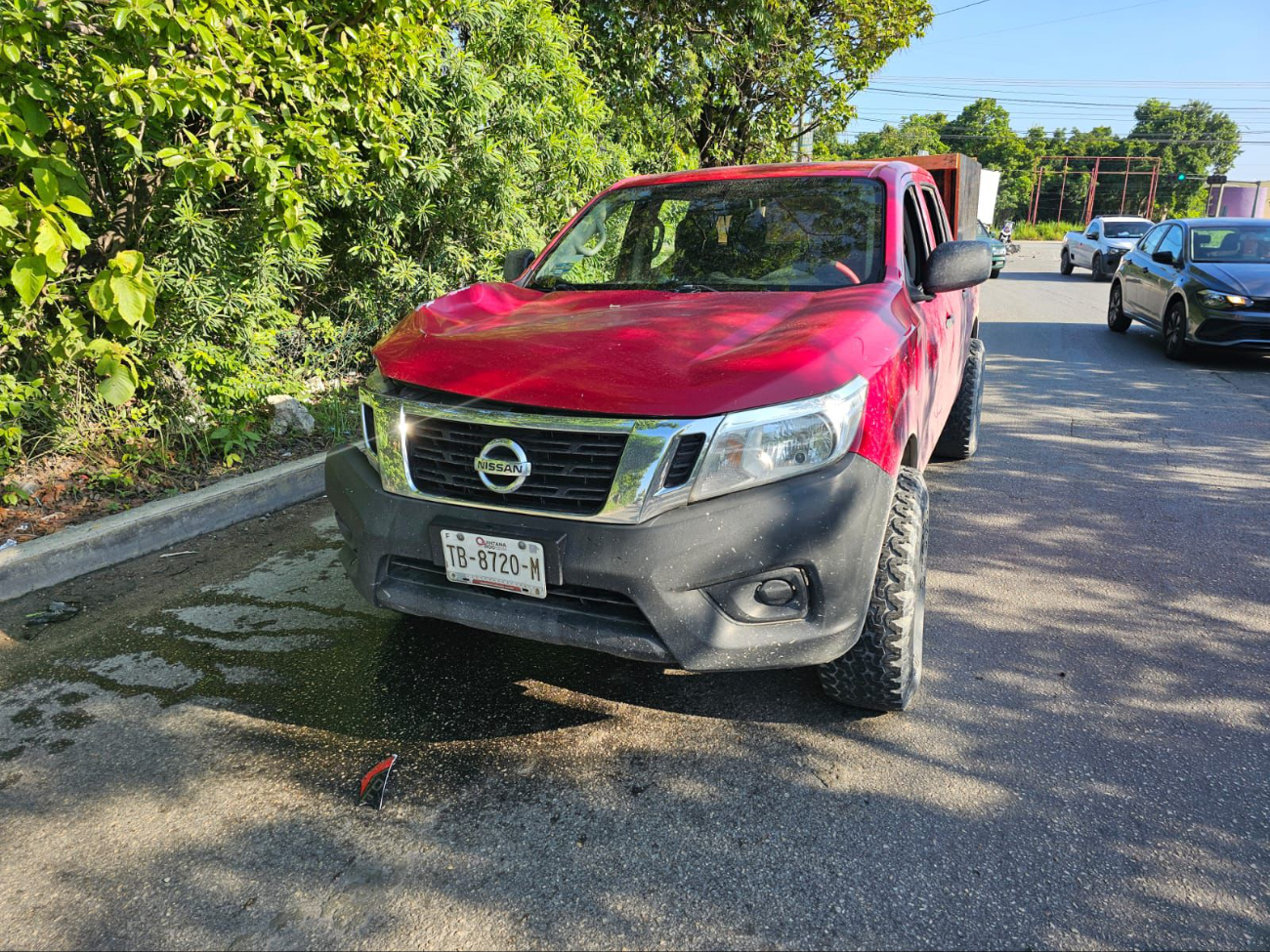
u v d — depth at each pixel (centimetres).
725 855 220
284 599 371
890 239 342
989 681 303
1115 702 289
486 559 242
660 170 1098
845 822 232
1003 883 210
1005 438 633
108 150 505
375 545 262
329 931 198
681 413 225
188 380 539
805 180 377
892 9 1297
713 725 277
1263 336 880
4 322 447
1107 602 365
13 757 264
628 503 227
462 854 222
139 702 293
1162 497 497
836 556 229
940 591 379
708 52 1134
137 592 379
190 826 233
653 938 195
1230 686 298
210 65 412
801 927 197
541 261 394
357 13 506
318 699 295
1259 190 4647
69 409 488
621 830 230
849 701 274
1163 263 1027
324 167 492
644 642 230
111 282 375
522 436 239
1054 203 9456
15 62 366
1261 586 379
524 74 655
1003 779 249
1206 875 211
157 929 199
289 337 638
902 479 279
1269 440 618
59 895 209
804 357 237
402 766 259
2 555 378
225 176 440
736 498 227
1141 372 893
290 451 540
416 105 578
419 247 687
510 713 285
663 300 315
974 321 601
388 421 262
